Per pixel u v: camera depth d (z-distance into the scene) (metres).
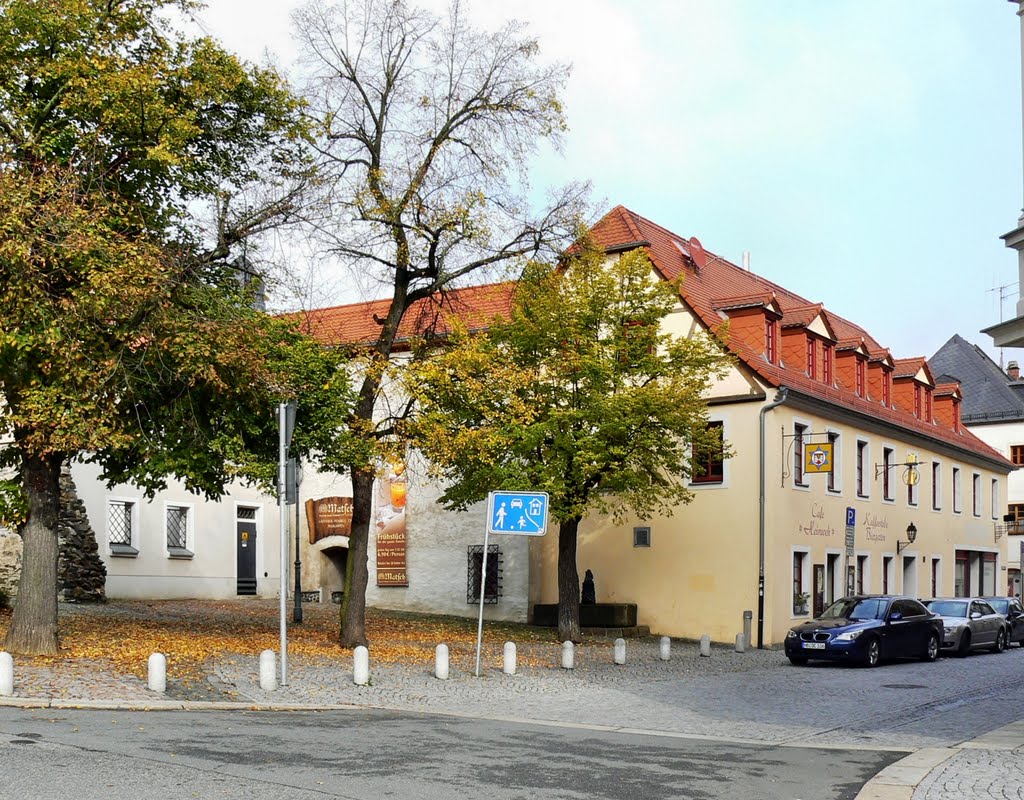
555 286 26.80
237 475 20.55
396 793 8.74
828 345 37.53
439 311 24.89
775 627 31.80
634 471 26.94
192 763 9.63
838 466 36.41
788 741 13.06
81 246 16.06
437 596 36.94
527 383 24.55
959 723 15.03
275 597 38.38
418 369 22.14
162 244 18.91
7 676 13.87
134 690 15.08
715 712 15.91
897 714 16.02
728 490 32.34
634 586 33.81
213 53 19.03
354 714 14.31
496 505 19.91
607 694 18.08
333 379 21.83
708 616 32.34
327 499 38.66
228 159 20.36
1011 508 62.97
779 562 32.28
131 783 8.68
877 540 38.81
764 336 33.69
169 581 34.03
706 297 35.44
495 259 23.50
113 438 17.00
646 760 10.95
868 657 24.98
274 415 20.66
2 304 16.19
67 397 16.59
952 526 45.97
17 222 15.51
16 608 18.25
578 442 25.97
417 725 13.20
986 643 30.67
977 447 49.03
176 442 19.67
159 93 18.53
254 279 20.97
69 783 8.61
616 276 28.02
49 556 18.36
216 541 36.00
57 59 17.64
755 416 32.12
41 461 18.34
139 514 33.06
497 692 17.78
